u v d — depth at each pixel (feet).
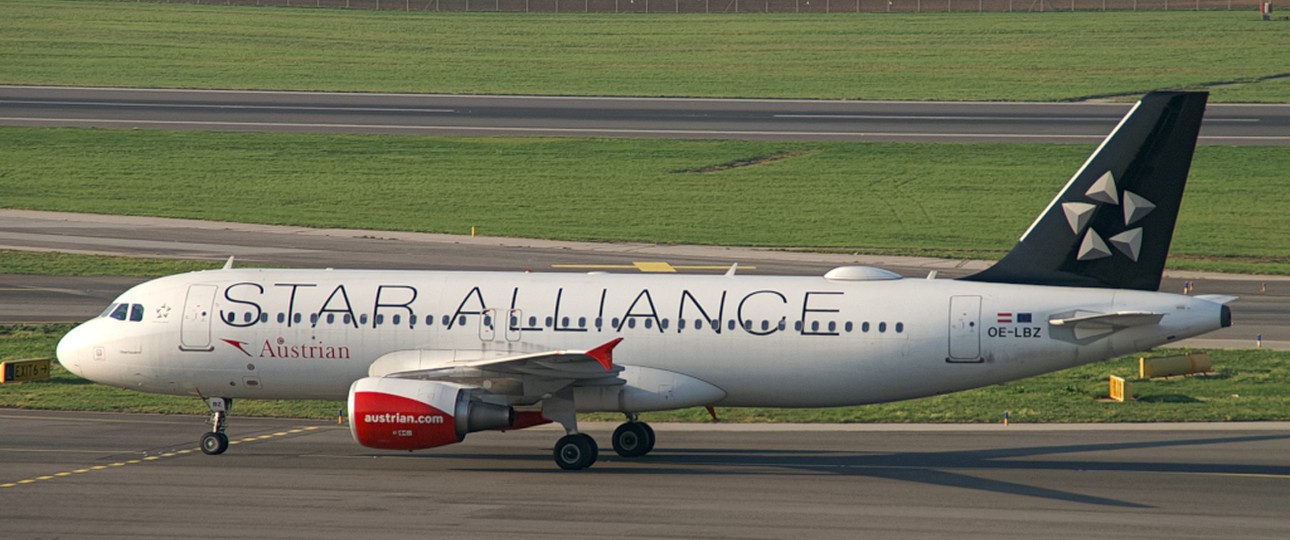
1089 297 392.68
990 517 330.75
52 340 623.77
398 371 407.44
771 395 405.59
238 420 480.23
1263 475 383.45
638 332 403.34
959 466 398.21
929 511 337.93
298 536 309.63
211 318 416.67
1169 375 542.16
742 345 400.26
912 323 395.55
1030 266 402.52
